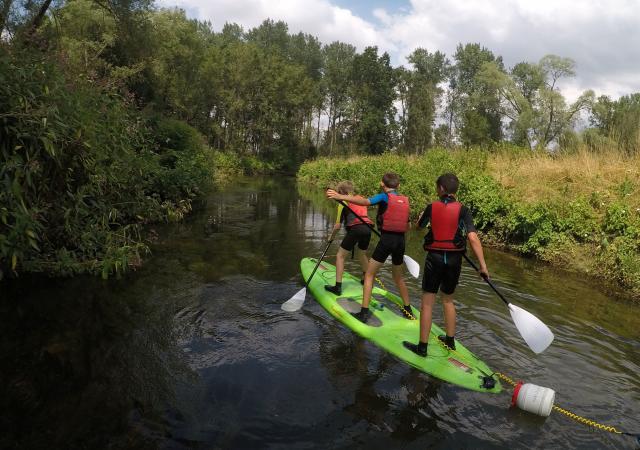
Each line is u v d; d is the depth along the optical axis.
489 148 15.75
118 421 2.87
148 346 3.90
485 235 9.89
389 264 7.35
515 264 7.93
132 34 15.88
